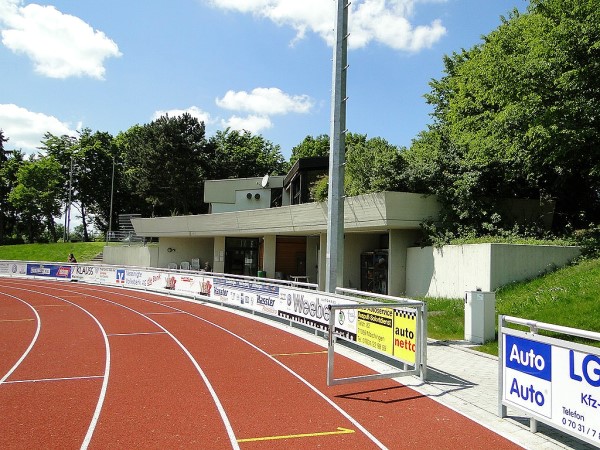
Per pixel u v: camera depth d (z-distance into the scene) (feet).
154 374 29.35
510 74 56.90
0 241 219.20
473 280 55.21
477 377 29.14
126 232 167.73
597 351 16.29
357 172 81.15
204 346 38.73
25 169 199.41
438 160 69.92
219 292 70.08
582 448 18.31
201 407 22.94
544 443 18.84
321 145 212.64
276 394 25.35
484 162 65.92
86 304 68.54
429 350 36.83
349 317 35.19
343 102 41.83
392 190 70.69
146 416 21.56
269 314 54.65
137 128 232.32
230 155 215.51
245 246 116.88
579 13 53.11
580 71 52.85
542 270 53.83
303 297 45.96
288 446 18.29
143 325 49.62
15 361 32.71
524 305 45.65
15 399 24.02
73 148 221.25
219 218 107.24
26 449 17.74
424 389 26.48
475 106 74.02
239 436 19.24
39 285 100.37
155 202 192.24
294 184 106.83
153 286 89.30
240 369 30.99
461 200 66.95
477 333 39.55
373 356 35.70
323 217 81.46
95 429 19.85
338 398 24.77
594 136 56.59
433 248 64.34
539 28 57.47
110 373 29.50
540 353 19.06
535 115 57.16
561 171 67.15
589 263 50.44
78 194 222.69
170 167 180.14
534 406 19.30
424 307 27.81
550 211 73.00
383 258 77.97
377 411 22.68
